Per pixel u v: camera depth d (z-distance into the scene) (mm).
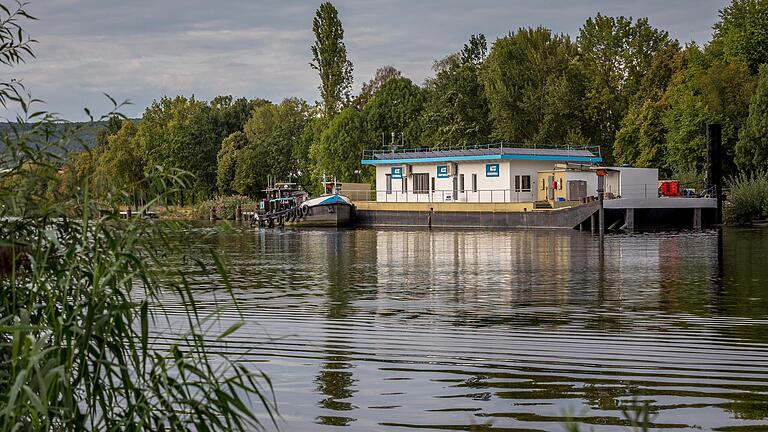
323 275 24391
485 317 15492
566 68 79125
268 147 90938
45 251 5742
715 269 24312
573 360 11484
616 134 71625
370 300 18203
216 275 24422
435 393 9820
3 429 4746
